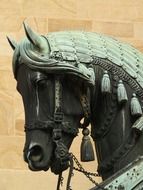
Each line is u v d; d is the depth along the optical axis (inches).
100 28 540.7
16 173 515.8
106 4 544.4
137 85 322.0
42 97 317.4
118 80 321.1
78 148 510.6
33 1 541.0
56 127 314.7
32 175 515.8
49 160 314.7
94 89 320.8
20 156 519.2
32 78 317.4
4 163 517.0
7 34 535.5
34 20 538.6
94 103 322.7
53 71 315.0
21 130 523.2
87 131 325.4
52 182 514.9
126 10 544.4
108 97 321.1
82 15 541.3
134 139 318.0
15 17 538.6
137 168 311.3
